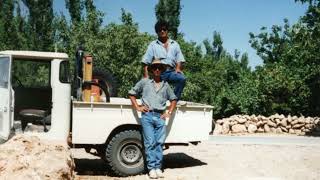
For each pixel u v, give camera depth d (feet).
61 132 26.91
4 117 26.55
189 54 97.09
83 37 76.64
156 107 26.81
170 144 28.55
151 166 26.55
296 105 74.02
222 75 96.43
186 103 31.48
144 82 27.14
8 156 19.58
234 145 42.50
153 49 28.73
